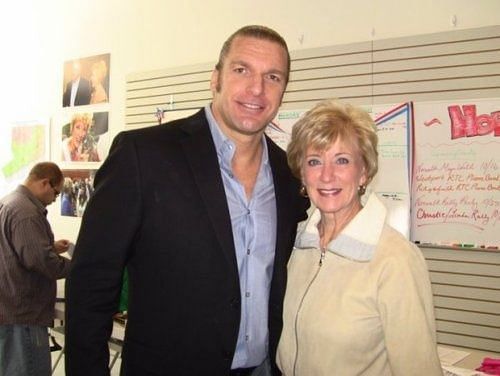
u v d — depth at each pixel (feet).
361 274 3.96
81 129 12.55
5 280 8.76
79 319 3.77
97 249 3.75
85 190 12.41
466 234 7.38
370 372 3.95
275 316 4.46
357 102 8.30
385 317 3.78
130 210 3.79
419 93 7.74
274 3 9.33
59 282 12.07
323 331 3.96
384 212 4.22
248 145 4.42
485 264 7.33
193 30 10.53
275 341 4.48
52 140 13.32
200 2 10.40
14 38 14.19
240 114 4.18
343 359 3.89
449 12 7.54
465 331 7.47
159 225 3.89
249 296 4.39
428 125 7.64
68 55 12.91
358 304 3.89
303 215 5.02
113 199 3.79
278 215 4.61
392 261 3.84
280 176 4.82
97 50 12.26
